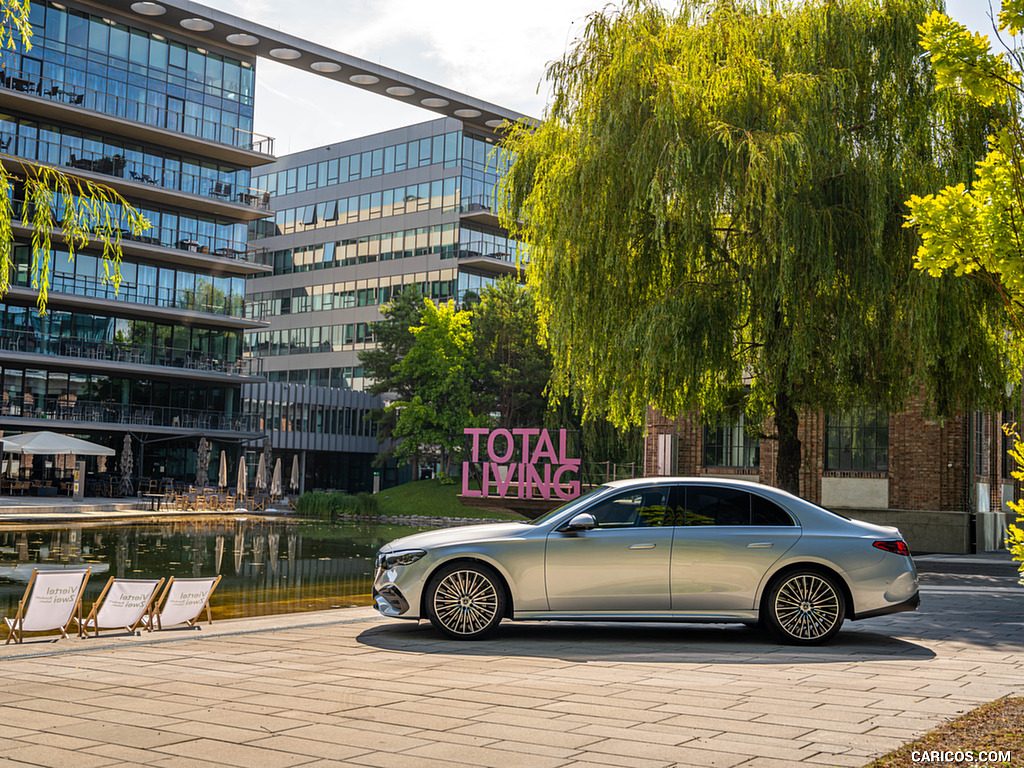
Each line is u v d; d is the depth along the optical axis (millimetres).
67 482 45125
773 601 9047
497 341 55031
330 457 70438
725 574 9102
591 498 9523
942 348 16000
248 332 82750
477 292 66875
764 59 16516
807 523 9234
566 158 17344
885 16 16594
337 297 75938
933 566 20797
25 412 48781
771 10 17469
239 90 56500
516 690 6516
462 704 6035
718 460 29938
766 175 14922
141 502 41000
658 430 30766
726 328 16297
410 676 7105
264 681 6867
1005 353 17719
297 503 47969
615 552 9180
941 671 7375
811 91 15750
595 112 17016
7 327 48156
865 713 5738
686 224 15719
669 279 17156
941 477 25828
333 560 22547
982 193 5602
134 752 4820
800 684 6754
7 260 12859
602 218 16688
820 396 17422
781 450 17781
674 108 15805
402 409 58062
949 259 5707
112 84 50812
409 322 59531
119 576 17812
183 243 54844
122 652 8352
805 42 16797
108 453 40781
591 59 17672
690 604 9133
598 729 5344
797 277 15555
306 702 6098
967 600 13523
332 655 8203
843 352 15719
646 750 4875
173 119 53312
